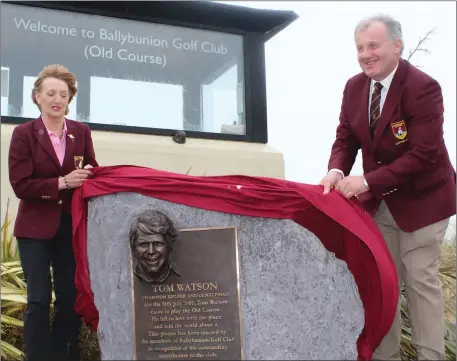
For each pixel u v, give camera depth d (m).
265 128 6.43
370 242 3.37
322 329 3.35
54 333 3.90
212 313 3.34
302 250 3.40
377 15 3.63
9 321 4.24
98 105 5.80
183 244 3.40
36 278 3.69
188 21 6.23
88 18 5.86
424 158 3.45
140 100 5.98
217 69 6.36
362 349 3.45
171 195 3.43
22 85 5.52
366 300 3.57
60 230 3.84
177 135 5.91
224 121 6.30
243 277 3.37
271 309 3.35
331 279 3.40
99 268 3.48
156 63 6.09
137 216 3.43
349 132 3.98
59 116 3.77
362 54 3.60
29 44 5.61
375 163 3.79
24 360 3.97
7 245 4.71
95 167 3.69
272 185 3.51
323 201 3.42
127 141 5.63
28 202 3.77
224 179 3.55
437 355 3.53
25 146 3.73
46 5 5.65
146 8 5.99
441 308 3.59
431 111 3.49
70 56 5.76
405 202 3.65
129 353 3.37
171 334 3.35
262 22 6.48
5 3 5.54
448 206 3.60
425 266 3.59
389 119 3.61
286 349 3.31
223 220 3.41
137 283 3.40
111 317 3.41
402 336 4.61
